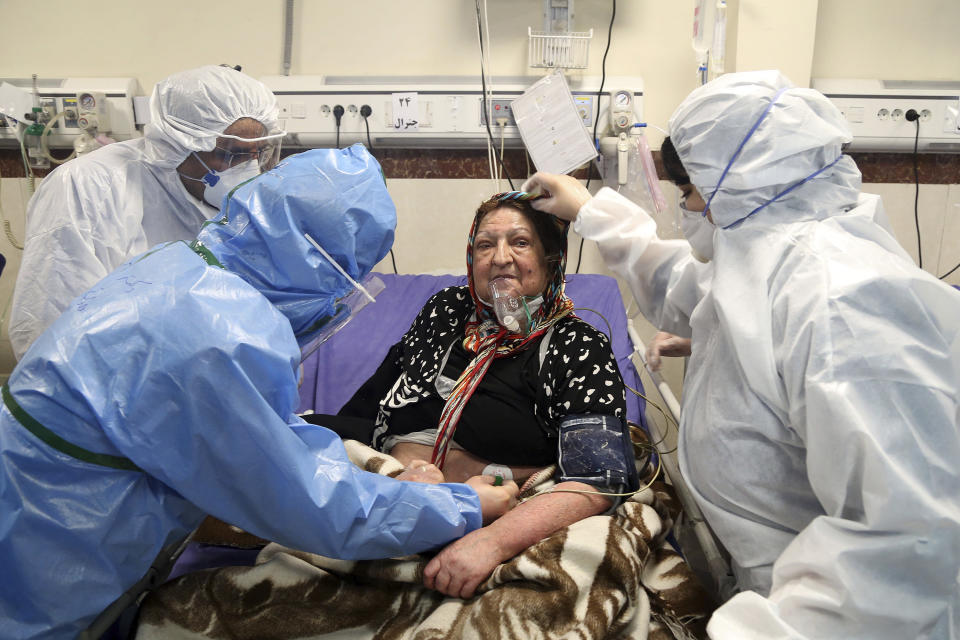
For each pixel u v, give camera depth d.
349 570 1.36
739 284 1.26
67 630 1.09
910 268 1.16
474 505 1.34
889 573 1.03
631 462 1.53
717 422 1.28
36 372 1.05
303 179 1.18
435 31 2.81
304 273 1.18
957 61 2.85
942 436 1.04
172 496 1.14
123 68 2.85
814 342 1.09
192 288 1.08
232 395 1.04
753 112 1.25
